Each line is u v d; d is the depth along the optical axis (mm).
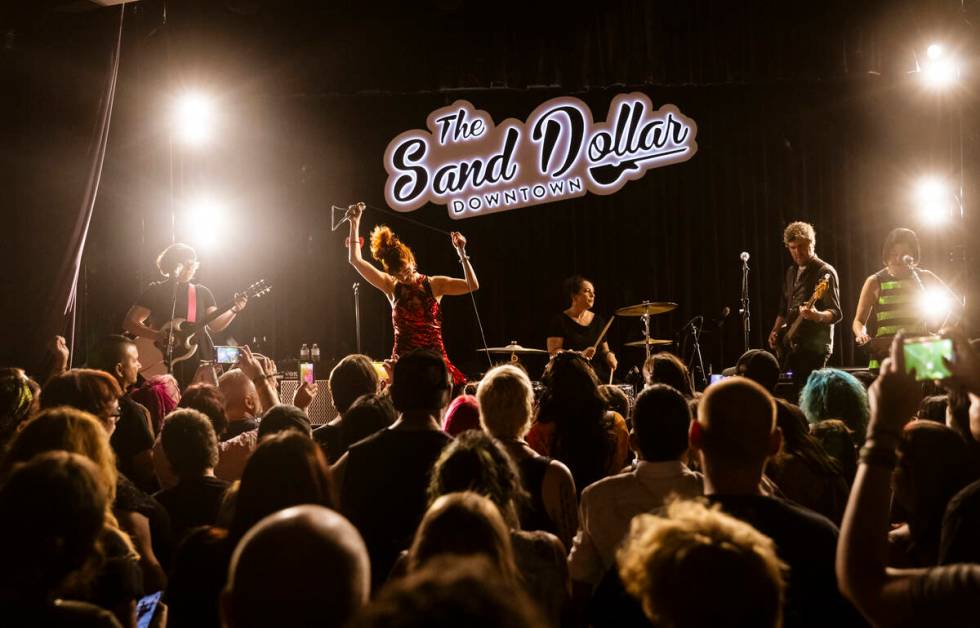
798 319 6508
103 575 1936
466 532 1475
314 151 8789
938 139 8578
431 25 8477
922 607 1266
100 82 6453
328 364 8188
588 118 8734
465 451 1988
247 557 1132
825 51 8438
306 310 8945
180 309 6480
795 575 1699
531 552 1908
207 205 8648
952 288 7578
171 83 8250
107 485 2135
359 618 756
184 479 2717
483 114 8766
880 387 1373
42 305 6234
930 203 8570
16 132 6344
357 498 2445
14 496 1539
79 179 6387
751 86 8750
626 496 2244
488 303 8953
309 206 8875
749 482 1814
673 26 8500
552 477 2521
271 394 3936
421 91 8516
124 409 3557
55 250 6320
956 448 2076
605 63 8523
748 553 1168
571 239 8945
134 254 8273
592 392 3082
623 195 8891
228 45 8430
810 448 2742
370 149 8828
